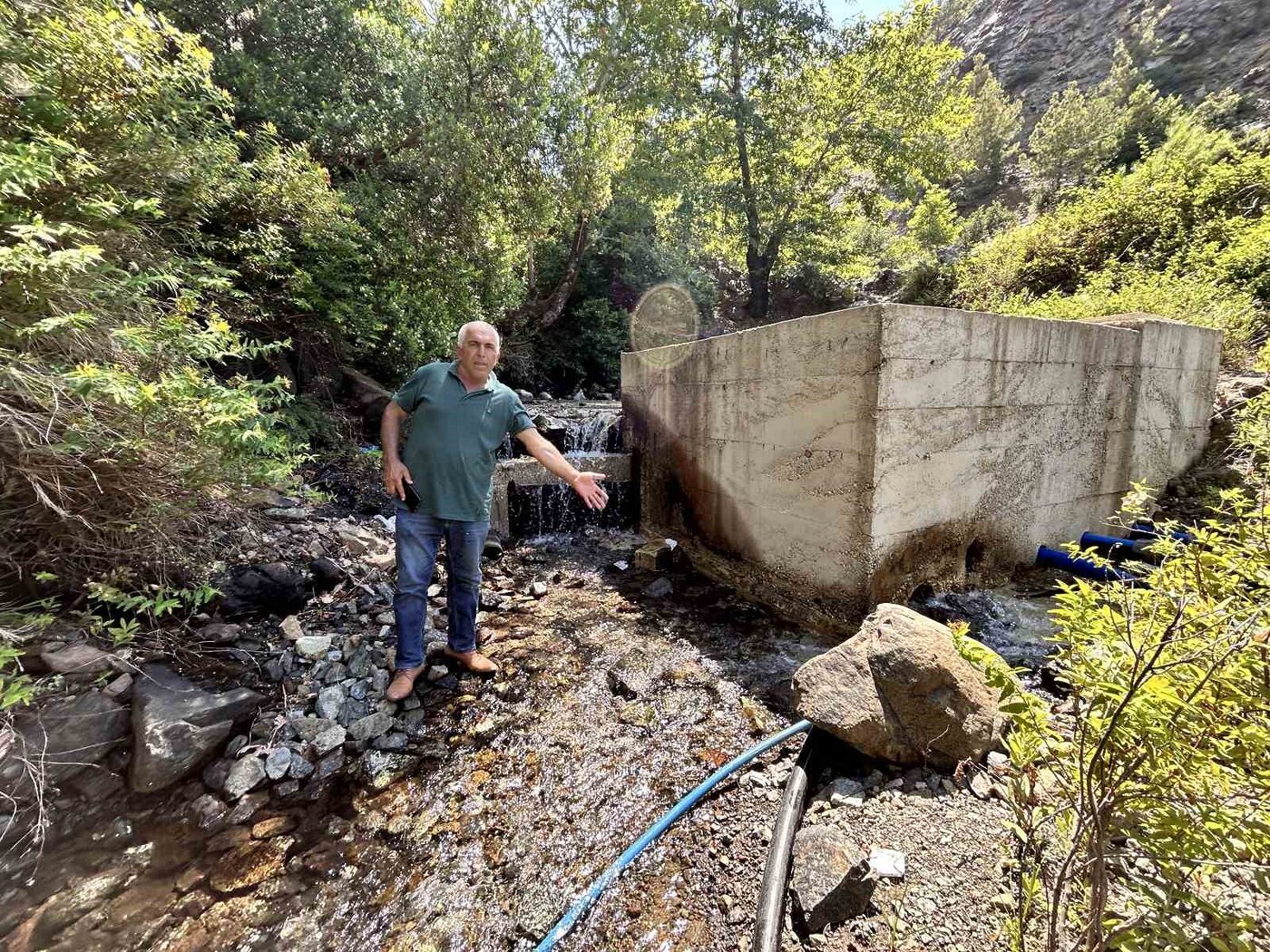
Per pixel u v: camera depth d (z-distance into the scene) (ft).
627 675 8.68
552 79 25.57
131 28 9.07
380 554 11.75
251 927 4.71
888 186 47.65
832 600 9.52
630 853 5.35
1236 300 18.20
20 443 5.89
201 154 10.41
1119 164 66.08
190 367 6.79
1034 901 3.96
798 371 9.92
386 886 5.14
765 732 7.24
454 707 7.89
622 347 38.24
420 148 20.57
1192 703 2.66
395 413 7.87
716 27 38.73
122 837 5.45
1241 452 13.29
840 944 4.12
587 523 17.72
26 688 4.95
